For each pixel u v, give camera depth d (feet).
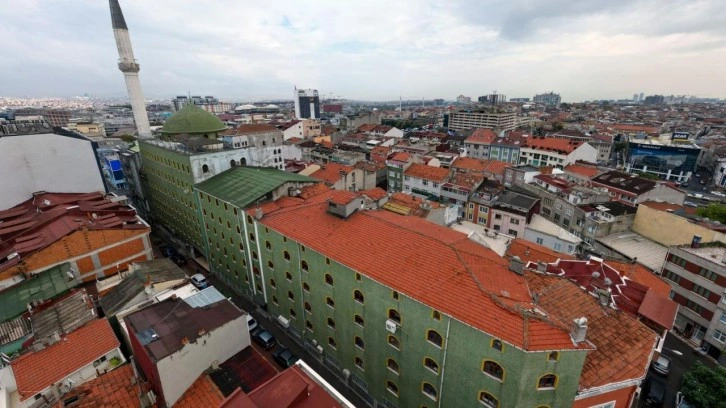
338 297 123.24
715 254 161.48
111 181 344.90
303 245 130.11
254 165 231.09
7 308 129.70
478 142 487.61
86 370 103.91
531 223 229.66
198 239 222.48
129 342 116.47
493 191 260.62
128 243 167.84
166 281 138.82
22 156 202.90
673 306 114.21
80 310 124.06
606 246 208.64
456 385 94.22
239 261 182.19
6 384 96.84
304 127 639.35
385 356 112.98
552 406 82.64
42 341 105.81
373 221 134.72
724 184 445.78
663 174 476.95
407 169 319.27
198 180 201.98
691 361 151.02
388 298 104.42
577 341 77.77
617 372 85.92
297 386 80.69
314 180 196.03
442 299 93.45
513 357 79.20
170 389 95.55
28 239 156.04
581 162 385.50
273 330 164.45
